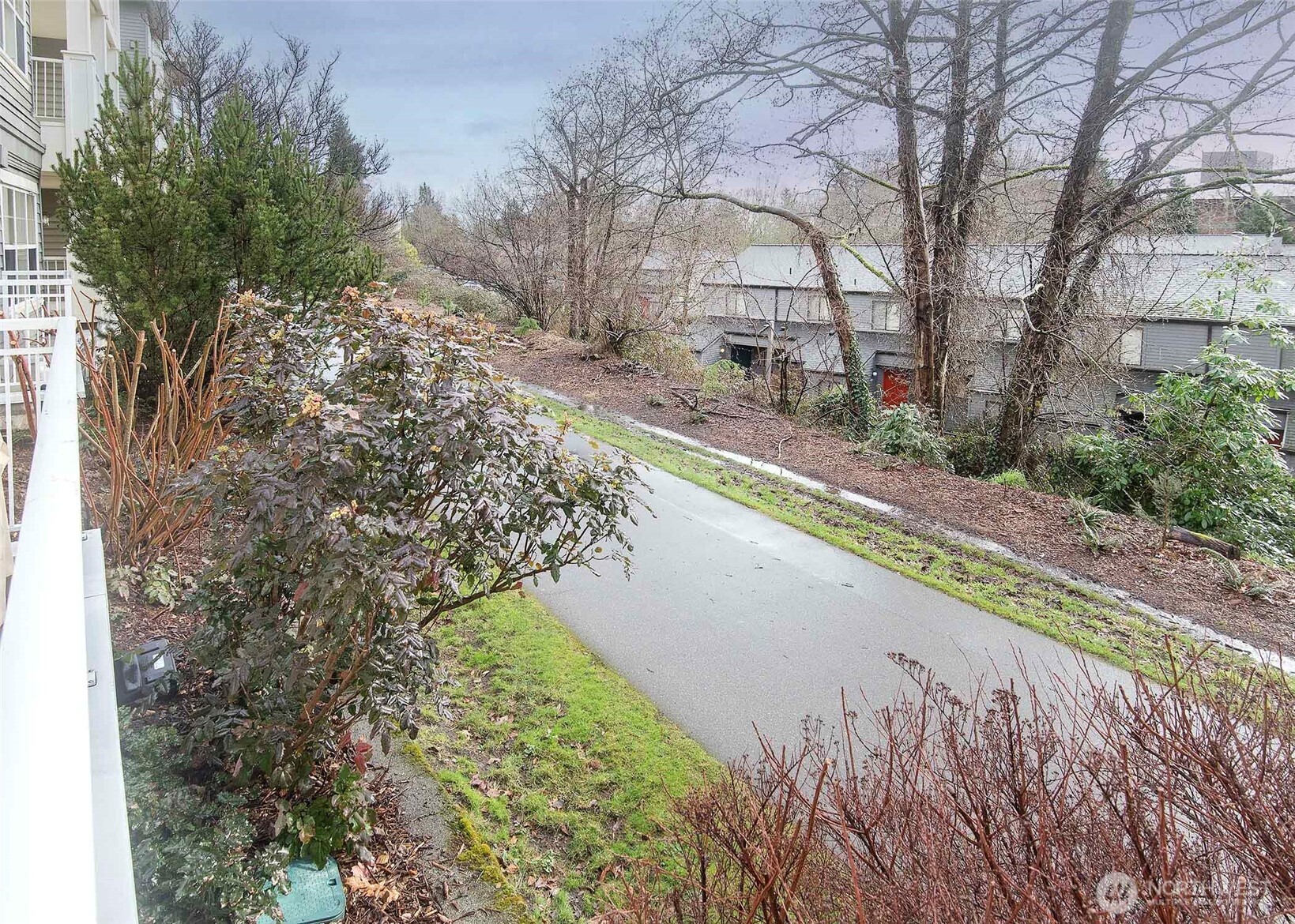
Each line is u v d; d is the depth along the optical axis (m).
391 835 3.68
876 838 2.63
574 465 3.88
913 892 2.14
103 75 14.69
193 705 3.75
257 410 3.48
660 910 2.89
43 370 5.71
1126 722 2.74
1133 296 12.84
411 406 3.49
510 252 22.06
